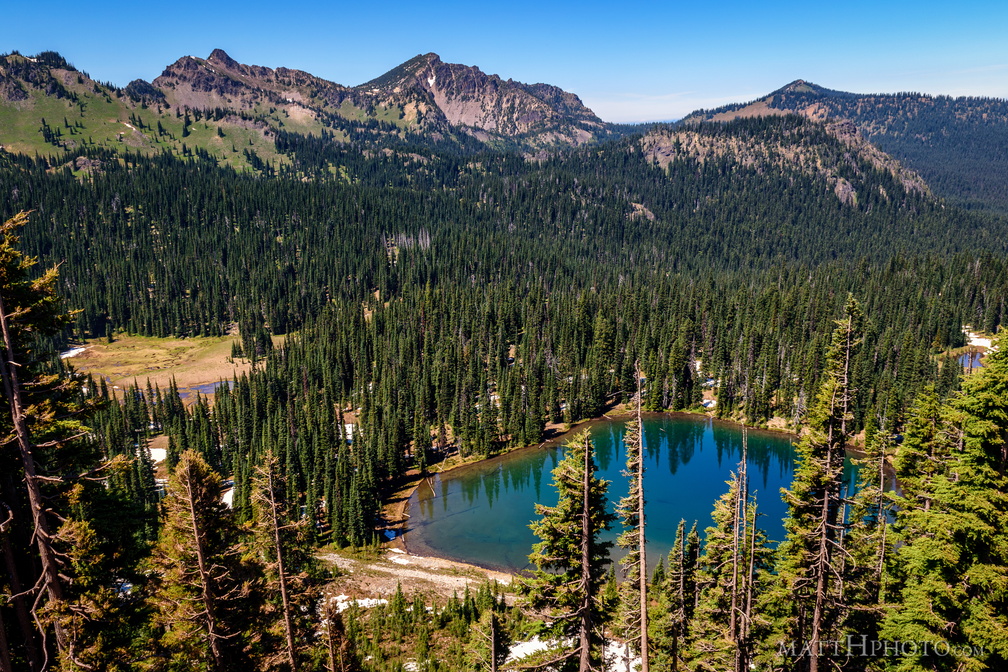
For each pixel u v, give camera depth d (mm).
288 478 96125
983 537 21953
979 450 22578
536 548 25312
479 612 60344
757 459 122875
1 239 20359
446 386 152125
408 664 52562
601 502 24359
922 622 24078
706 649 34750
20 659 21359
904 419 117500
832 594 28516
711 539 36625
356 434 123250
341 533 91500
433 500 111250
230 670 25750
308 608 28875
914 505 33062
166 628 24484
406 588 71875
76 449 22250
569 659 26078
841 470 27000
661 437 137000
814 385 134875
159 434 152000
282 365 188500
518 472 123688
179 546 24453
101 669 20891
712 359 167750
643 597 23391
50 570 20406
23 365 20188
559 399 156625
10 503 21000
